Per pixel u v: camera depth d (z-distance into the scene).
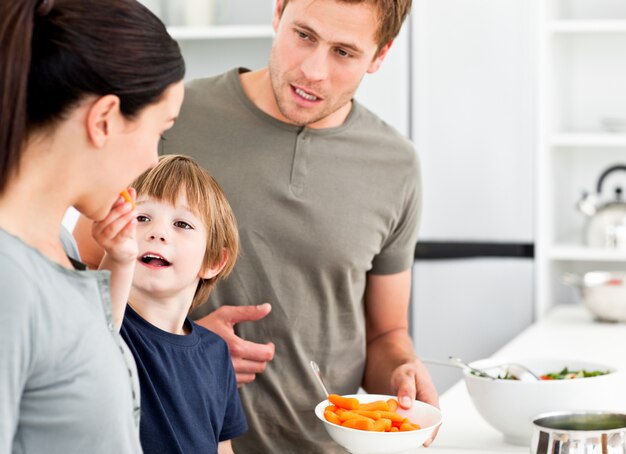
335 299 2.11
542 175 3.69
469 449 1.88
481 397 1.90
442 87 3.75
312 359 2.10
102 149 1.13
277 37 1.88
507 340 3.75
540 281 3.71
